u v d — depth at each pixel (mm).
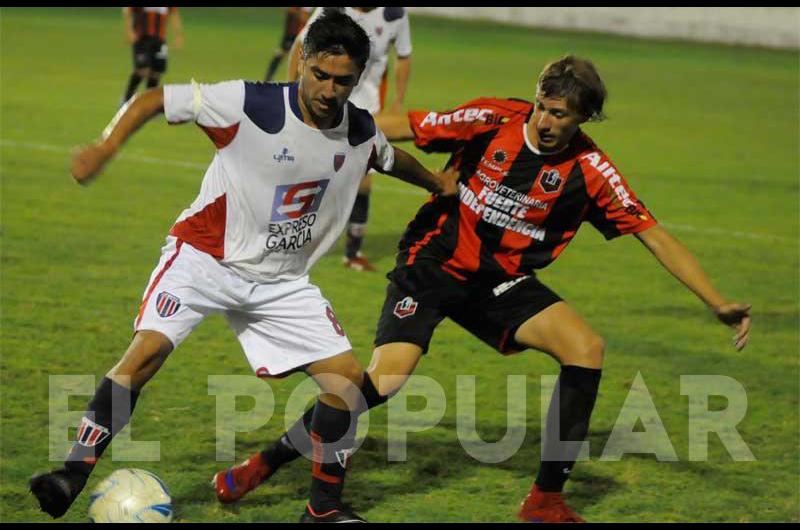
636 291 26781
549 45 95312
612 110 62938
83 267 24875
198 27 91938
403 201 35719
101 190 33344
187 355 19500
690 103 67812
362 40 11477
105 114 46875
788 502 14672
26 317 20891
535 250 14055
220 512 13398
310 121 12039
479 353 20875
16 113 45812
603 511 14148
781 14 106438
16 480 13883
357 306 23406
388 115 14188
